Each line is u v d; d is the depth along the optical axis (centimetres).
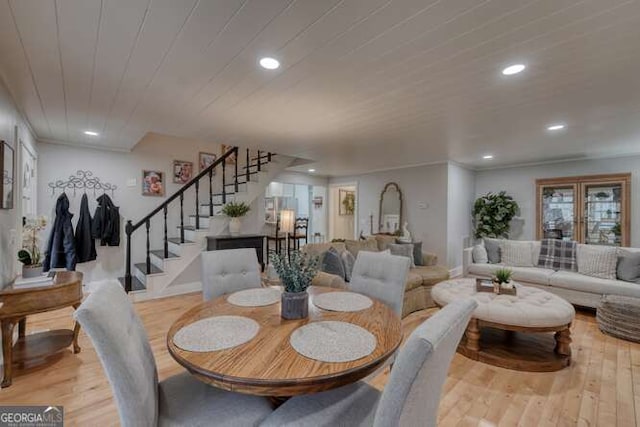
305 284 158
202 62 206
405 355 86
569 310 254
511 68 212
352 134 382
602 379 227
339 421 113
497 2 146
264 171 533
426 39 178
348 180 752
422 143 428
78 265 445
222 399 126
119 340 100
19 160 297
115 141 427
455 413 189
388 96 261
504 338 293
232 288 224
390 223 648
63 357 249
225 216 474
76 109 296
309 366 109
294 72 220
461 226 607
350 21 162
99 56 198
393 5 149
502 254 456
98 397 199
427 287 396
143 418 101
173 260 427
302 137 398
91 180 452
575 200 530
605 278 368
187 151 545
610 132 368
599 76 222
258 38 178
